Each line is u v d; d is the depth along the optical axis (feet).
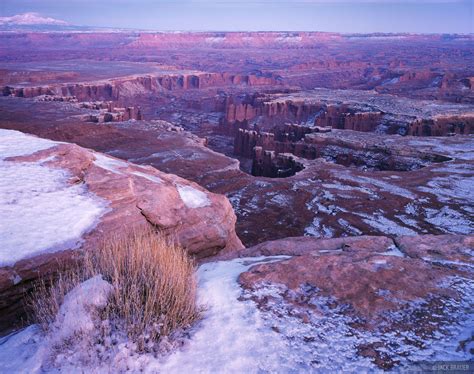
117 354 16.75
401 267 25.09
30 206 29.96
